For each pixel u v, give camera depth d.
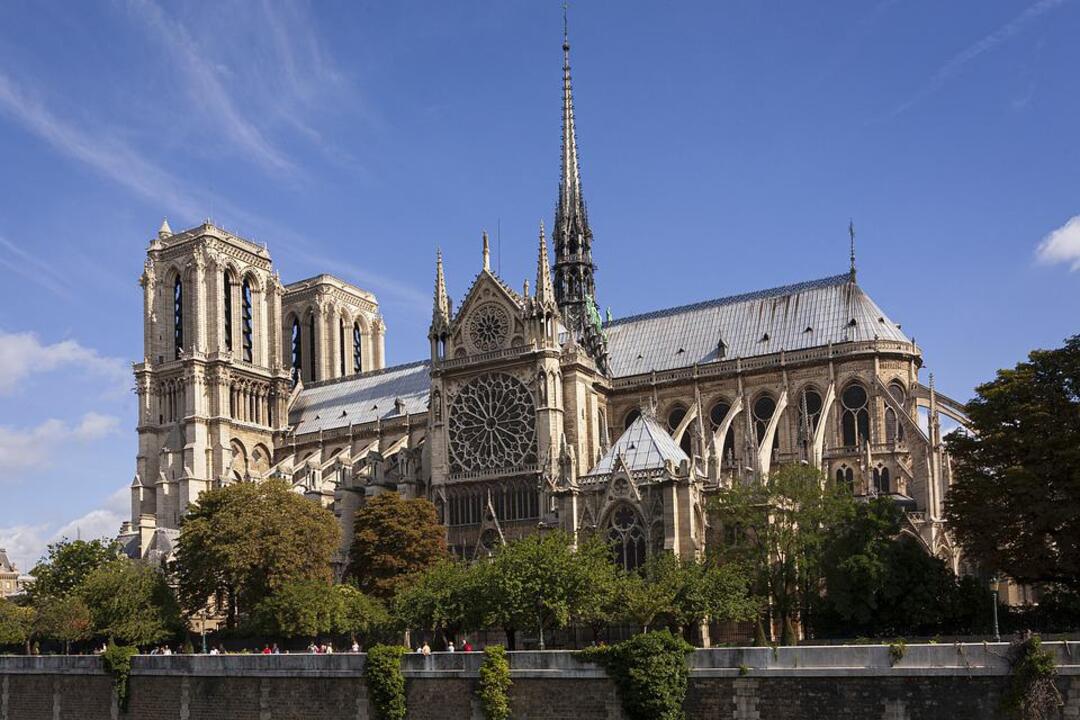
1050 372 85.25
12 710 97.81
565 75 173.12
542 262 142.25
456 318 147.62
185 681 85.88
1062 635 68.75
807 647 61.72
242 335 188.12
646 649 64.94
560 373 141.62
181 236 184.75
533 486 136.38
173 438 176.38
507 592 84.88
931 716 57.62
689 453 144.88
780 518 96.12
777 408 139.88
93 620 116.25
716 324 154.25
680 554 97.69
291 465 173.00
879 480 132.50
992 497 82.94
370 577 126.62
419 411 174.12
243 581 115.38
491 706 69.38
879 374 136.88
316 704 78.00
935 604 87.94
